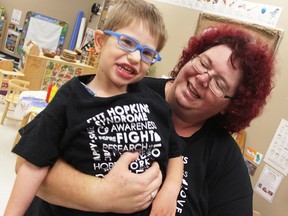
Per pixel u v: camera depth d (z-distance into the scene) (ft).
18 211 2.96
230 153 3.91
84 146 3.01
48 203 3.25
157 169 3.19
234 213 3.68
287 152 7.35
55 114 3.03
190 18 11.78
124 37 3.11
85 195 2.89
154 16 3.28
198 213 3.69
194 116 3.81
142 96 3.39
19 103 11.49
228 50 3.65
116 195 2.92
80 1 21.83
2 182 9.66
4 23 21.29
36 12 21.24
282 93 7.66
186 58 4.17
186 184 3.65
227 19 9.98
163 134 3.36
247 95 3.76
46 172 3.06
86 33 21.26
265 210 7.73
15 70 15.78
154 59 3.32
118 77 3.12
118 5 3.29
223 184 3.80
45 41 21.48
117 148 3.06
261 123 8.09
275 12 8.41
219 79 3.62
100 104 3.09
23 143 3.04
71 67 15.51
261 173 7.97
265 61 3.74
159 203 3.16
